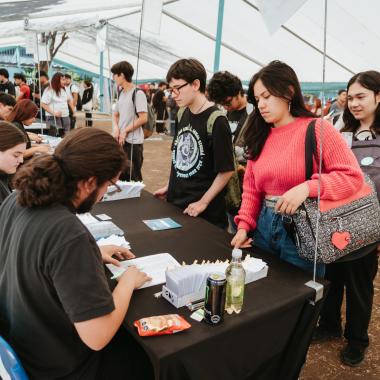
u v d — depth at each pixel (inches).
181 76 67.8
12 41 295.0
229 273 39.4
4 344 31.9
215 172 71.9
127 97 135.0
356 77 67.3
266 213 57.2
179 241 57.9
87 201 35.3
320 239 48.0
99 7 161.9
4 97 123.3
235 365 39.2
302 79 255.9
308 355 73.9
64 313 33.1
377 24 173.8
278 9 46.6
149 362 41.6
